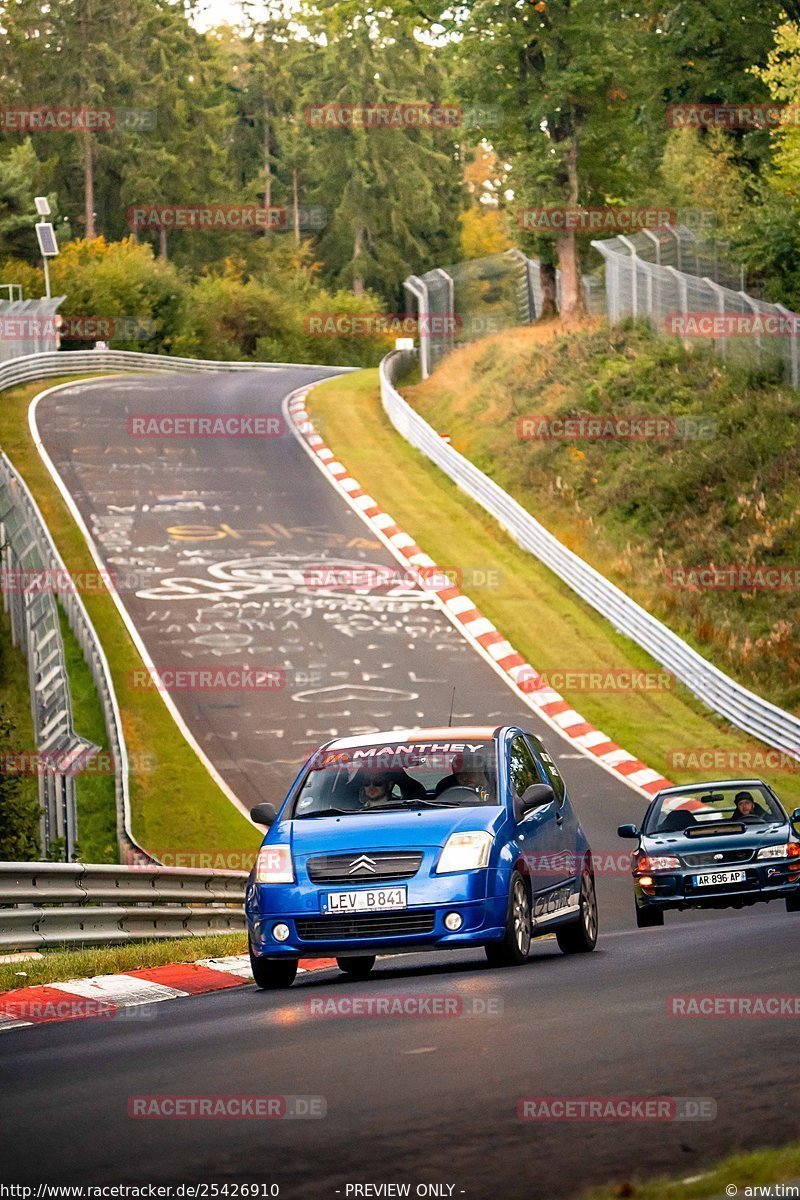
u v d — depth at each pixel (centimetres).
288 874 2602
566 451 11338
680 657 8169
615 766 7112
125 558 9750
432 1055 1603
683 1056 1523
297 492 11338
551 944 3519
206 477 11612
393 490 11419
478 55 14112
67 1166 1179
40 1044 1922
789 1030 1666
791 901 4012
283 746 7200
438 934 2542
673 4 14638
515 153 14888
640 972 2339
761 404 10712
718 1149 1119
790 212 12531
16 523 8650
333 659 8281
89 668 7956
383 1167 1123
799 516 9400
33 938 2984
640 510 10256
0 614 8906
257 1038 1820
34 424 12962
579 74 13738
